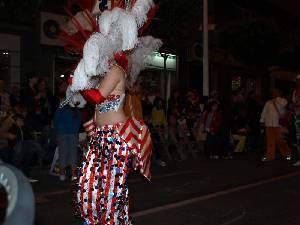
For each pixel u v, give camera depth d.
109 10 4.19
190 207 6.97
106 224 3.99
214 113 13.16
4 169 2.64
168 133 12.52
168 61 18.72
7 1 12.06
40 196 7.69
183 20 15.75
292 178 9.79
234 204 7.22
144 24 4.46
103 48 3.97
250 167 11.45
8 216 2.47
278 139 12.99
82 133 10.25
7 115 9.20
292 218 6.45
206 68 15.91
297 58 24.66
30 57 13.60
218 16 22.64
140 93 11.97
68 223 5.99
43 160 10.48
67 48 4.47
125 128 4.06
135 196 7.76
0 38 12.91
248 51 20.62
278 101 12.86
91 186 3.99
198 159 13.06
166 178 9.62
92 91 3.94
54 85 14.16
